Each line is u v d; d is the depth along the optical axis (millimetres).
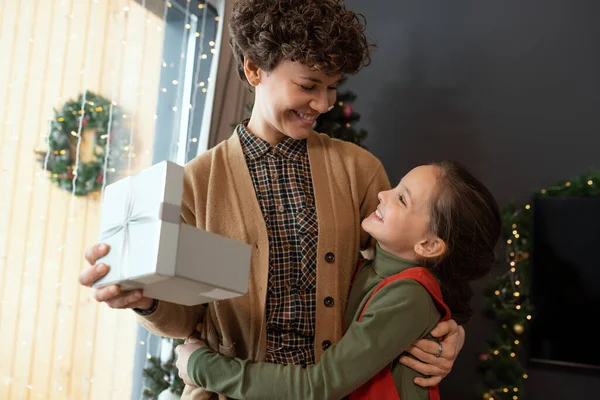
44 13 2555
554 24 3537
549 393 3330
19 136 2492
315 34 1074
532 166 3496
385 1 3846
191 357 1179
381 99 3793
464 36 3684
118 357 2895
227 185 1252
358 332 1141
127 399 2938
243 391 1106
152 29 2982
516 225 3334
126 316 2936
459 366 3467
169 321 1178
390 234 1255
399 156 3725
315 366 1112
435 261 1269
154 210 864
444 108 3676
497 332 3357
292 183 1252
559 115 3480
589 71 3457
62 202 2646
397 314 1156
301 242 1215
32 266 2557
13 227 2504
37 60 2537
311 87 1123
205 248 900
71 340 2672
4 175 2449
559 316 3297
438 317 1231
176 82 3090
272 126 1242
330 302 1209
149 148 2959
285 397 1089
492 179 3555
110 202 983
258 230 1205
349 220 1278
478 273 1280
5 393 2500
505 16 3621
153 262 835
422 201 1245
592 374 3264
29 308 2555
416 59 3752
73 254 2678
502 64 3602
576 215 3299
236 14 1183
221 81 3172
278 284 1203
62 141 2590
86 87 2674
